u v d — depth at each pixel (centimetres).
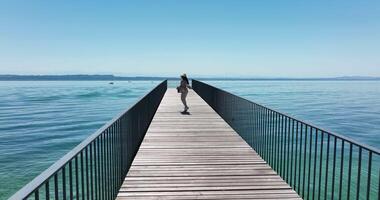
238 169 633
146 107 1044
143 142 867
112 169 480
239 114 977
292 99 6719
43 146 2148
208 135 963
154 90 1403
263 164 669
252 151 775
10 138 2458
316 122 3288
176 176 591
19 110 4688
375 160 1393
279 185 548
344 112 4275
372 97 8494
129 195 503
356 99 7456
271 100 6297
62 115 3944
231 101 1110
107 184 447
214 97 1573
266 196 500
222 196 499
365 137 2464
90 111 4362
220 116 1355
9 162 1719
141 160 694
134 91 10512
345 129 2850
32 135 2588
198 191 520
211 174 603
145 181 565
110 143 466
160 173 608
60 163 272
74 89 13600
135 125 749
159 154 743
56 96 8356
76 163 315
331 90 13525
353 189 1032
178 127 1096
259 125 766
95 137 375
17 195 200
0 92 11419
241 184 551
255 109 805
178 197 495
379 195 379
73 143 2239
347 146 1662
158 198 492
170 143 855
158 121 1223
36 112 4369
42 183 227
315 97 7850
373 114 4059
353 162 1358
